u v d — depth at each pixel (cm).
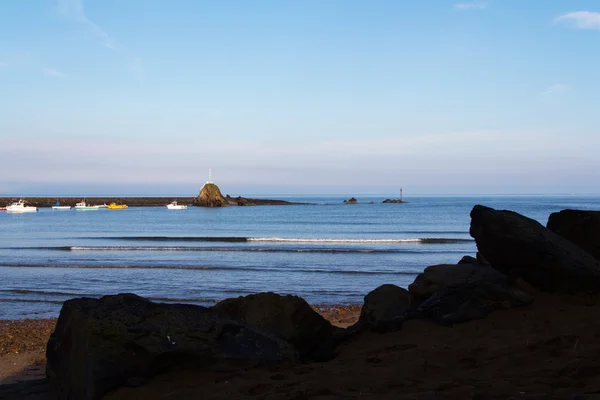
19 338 1125
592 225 841
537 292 761
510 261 779
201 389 499
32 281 2038
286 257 2897
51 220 8056
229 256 2956
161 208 14162
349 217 8494
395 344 657
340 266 2508
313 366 574
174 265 2506
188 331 568
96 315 552
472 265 847
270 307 691
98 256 2977
